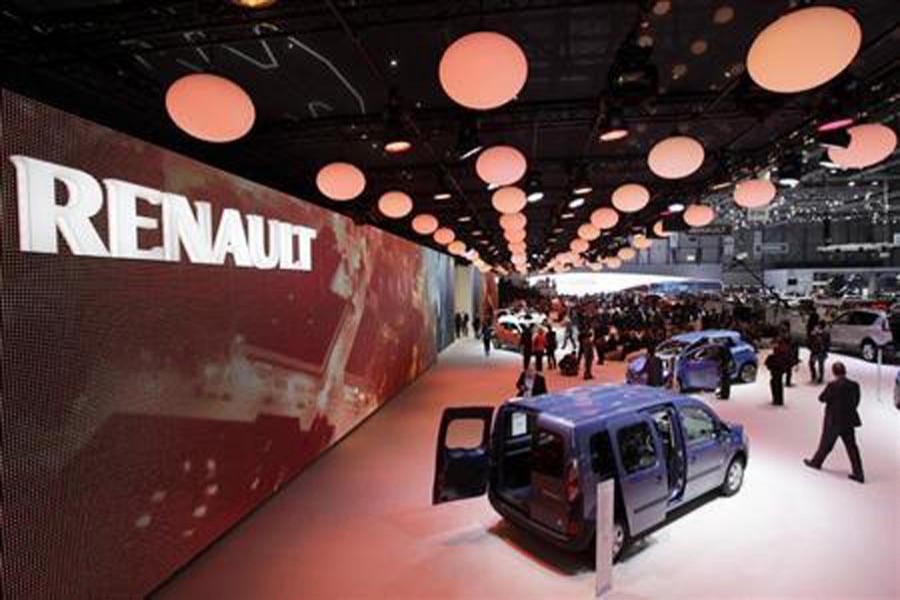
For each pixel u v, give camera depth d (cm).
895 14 555
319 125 825
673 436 556
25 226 328
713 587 446
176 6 498
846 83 514
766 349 2061
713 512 591
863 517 577
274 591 451
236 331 575
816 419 1009
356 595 445
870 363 1670
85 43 533
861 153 423
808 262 4456
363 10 497
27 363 329
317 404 799
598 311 3294
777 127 941
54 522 349
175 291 473
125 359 412
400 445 877
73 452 364
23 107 327
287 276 705
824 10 246
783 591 439
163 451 456
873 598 429
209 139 337
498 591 447
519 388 958
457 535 550
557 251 3366
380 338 1164
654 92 436
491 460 561
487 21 548
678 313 2784
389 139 609
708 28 566
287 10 495
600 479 473
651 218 1725
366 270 1059
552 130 928
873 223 3897
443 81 288
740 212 3030
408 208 725
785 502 618
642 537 503
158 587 451
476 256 1986
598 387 632
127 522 413
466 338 3034
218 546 530
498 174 471
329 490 677
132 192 420
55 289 349
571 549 461
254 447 612
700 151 443
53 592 347
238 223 580
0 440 313
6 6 492
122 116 830
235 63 642
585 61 637
